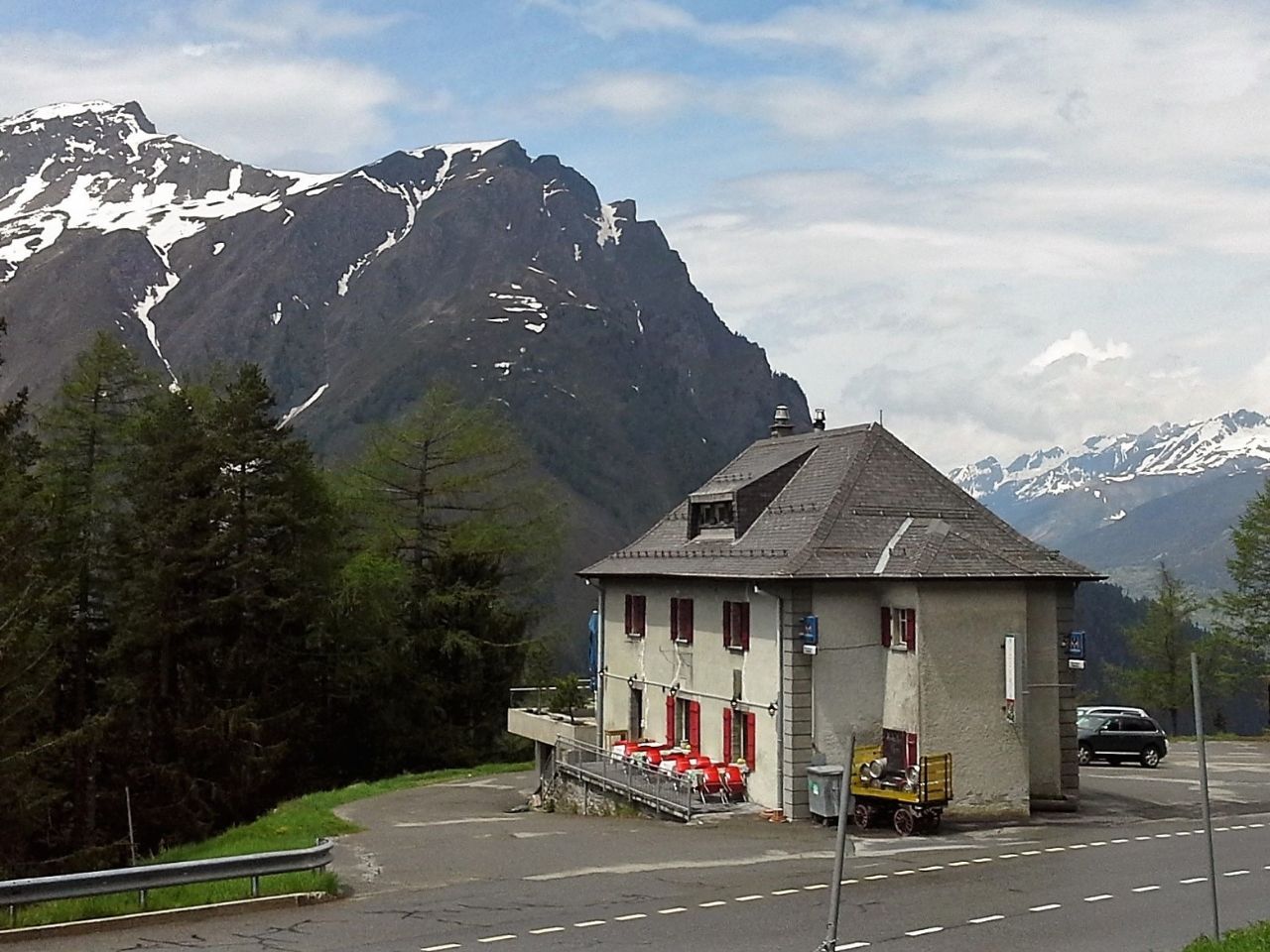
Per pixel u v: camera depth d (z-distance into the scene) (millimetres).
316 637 56406
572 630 69438
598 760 41531
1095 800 36531
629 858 26719
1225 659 67250
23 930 18422
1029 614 35375
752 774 35312
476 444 65125
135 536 52125
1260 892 22156
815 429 43812
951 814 32688
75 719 50875
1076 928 19234
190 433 52750
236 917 20078
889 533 35188
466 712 64562
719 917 20109
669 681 40750
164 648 51844
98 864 42406
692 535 41531
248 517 53188
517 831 32125
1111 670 74000
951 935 18781
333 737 60625
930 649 32844
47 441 51781
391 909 20812
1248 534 64500
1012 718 33188
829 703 33656
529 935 18750
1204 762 15445
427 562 65188
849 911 20562
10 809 38375
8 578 38531
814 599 33781
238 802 52188
